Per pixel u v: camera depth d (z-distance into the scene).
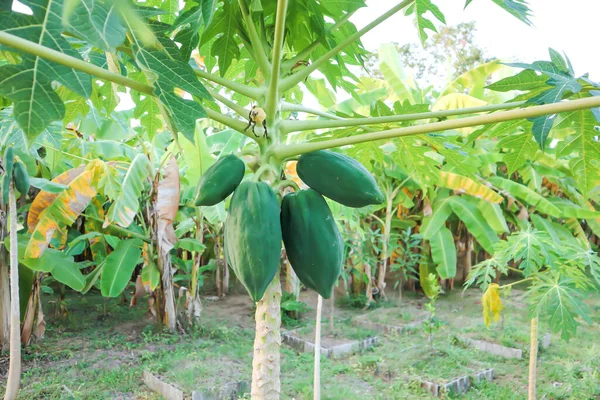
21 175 4.22
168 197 4.98
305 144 1.49
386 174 8.18
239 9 1.72
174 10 2.22
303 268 1.44
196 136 5.32
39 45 1.00
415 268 9.95
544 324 7.09
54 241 6.27
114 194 4.93
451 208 8.41
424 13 2.26
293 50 2.26
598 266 3.70
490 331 6.73
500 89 1.79
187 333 6.89
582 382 4.98
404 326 6.98
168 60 1.27
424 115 1.72
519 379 5.27
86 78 1.15
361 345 6.27
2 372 5.37
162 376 5.04
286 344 6.54
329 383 5.03
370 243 8.58
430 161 2.52
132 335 6.81
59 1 1.08
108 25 1.10
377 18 1.71
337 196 1.51
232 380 4.95
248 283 1.33
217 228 8.59
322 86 5.70
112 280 5.83
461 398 4.79
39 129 1.08
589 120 1.88
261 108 1.55
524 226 8.59
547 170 8.72
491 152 8.18
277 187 1.50
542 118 1.55
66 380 5.12
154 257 6.74
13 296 4.29
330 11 2.06
